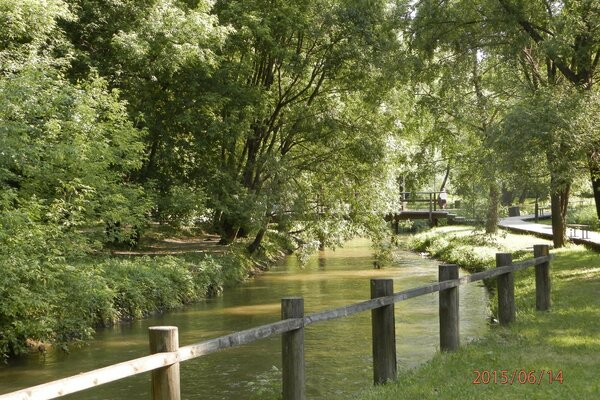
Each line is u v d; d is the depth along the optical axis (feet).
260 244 97.96
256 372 33.78
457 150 90.17
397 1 74.84
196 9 70.90
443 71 72.02
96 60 68.13
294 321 19.48
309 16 77.61
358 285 69.26
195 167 77.97
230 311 54.39
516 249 83.25
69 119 51.60
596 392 20.95
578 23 55.21
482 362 26.07
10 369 35.32
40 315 40.34
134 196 60.03
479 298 56.03
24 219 40.78
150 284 55.06
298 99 86.79
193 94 72.74
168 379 14.05
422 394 21.66
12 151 43.39
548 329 32.32
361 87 79.25
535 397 20.65
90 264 51.78
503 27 62.13
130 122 57.21
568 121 49.73
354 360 35.17
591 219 113.29
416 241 121.08
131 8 68.59
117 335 44.37
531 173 55.47
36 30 55.72
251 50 77.92
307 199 83.25
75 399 29.55
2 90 45.21
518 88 72.33
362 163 83.10
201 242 94.99
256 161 81.35
